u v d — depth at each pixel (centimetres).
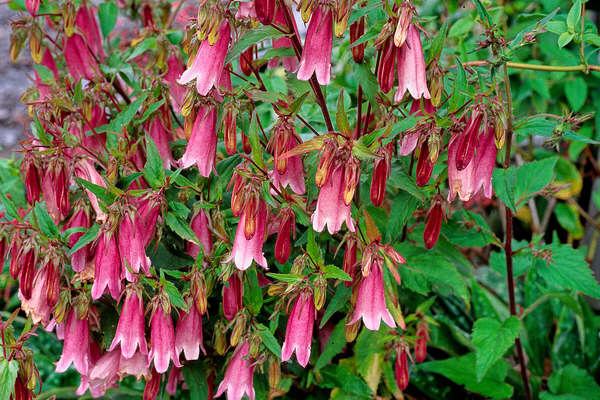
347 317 64
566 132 63
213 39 55
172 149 69
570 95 98
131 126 68
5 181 82
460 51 79
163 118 67
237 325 61
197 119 59
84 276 61
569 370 86
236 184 56
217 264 61
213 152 60
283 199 59
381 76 56
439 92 58
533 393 89
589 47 99
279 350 61
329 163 53
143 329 59
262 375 71
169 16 87
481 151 57
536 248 76
